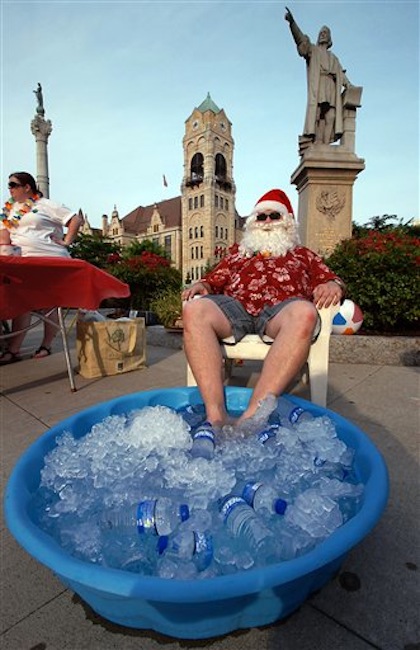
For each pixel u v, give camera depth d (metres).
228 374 2.25
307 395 2.10
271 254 1.83
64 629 0.74
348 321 2.92
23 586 0.85
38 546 0.65
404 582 0.82
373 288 3.05
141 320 2.84
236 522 0.80
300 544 0.74
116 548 0.78
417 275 2.98
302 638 0.71
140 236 53.09
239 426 1.19
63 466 0.98
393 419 1.73
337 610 0.76
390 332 3.24
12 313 2.07
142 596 0.56
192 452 1.06
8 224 2.67
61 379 2.56
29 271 2.01
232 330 1.62
